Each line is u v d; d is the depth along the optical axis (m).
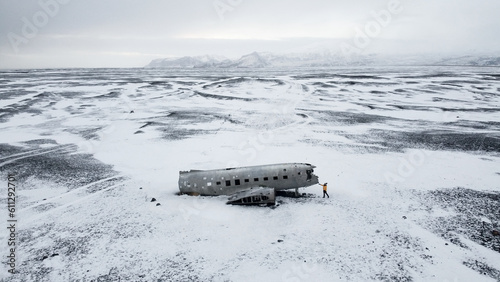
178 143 47.47
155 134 52.97
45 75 188.38
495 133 52.22
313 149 43.59
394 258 18.97
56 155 42.38
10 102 83.00
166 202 27.25
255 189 26.67
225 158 39.94
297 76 161.00
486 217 24.28
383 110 73.94
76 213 25.53
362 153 41.75
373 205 26.38
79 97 93.00
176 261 18.86
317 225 22.84
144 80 146.12
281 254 19.36
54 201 27.98
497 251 19.81
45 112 71.81
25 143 48.28
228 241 20.95
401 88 109.25
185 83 130.25
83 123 61.62
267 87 113.75
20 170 36.50
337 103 82.88
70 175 34.78
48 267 18.47
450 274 17.55
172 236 21.66
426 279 17.08
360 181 32.03
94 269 18.23
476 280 17.08
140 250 20.06
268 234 21.73
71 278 17.48
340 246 20.19
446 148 44.06
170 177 33.75
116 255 19.58
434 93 98.25
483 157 39.94
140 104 82.75
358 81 129.88
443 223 23.38
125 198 28.42
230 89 109.44
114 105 81.19
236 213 24.94
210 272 17.77
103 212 25.59
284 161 38.38
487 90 102.75
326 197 28.17
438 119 64.19
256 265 18.31
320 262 18.52
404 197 28.06
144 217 24.53
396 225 22.98
